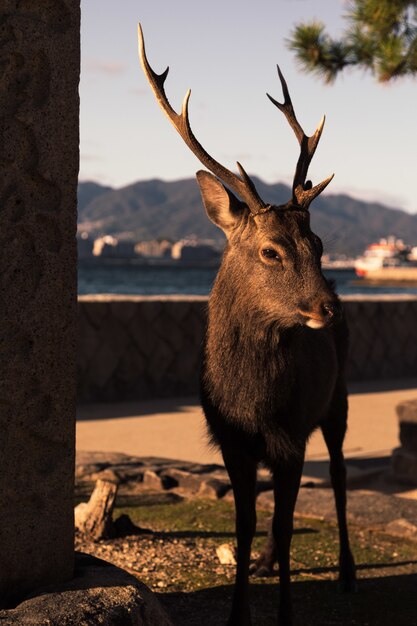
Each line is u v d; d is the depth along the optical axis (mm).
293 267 3941
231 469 4285
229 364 4125
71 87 3350
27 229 3283
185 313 12352
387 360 15094
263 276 3992
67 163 3363
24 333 3299
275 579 5027
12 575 3320
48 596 3121
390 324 15102
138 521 6094
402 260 187250
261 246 4008
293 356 4117
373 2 8734
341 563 4938
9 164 3229
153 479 7129
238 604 4141
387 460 8688
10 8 3195
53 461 3408
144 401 11781
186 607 4422
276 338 4043
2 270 3230
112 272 164875
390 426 10516
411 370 15492
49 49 3283
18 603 3330
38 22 3258
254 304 4039
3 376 3252
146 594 3242
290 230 4008
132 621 3061
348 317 14359
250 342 4066
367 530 5980
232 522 6105
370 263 180500
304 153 4453
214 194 4359
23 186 3271
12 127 3227
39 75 3285
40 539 3379
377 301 14852
